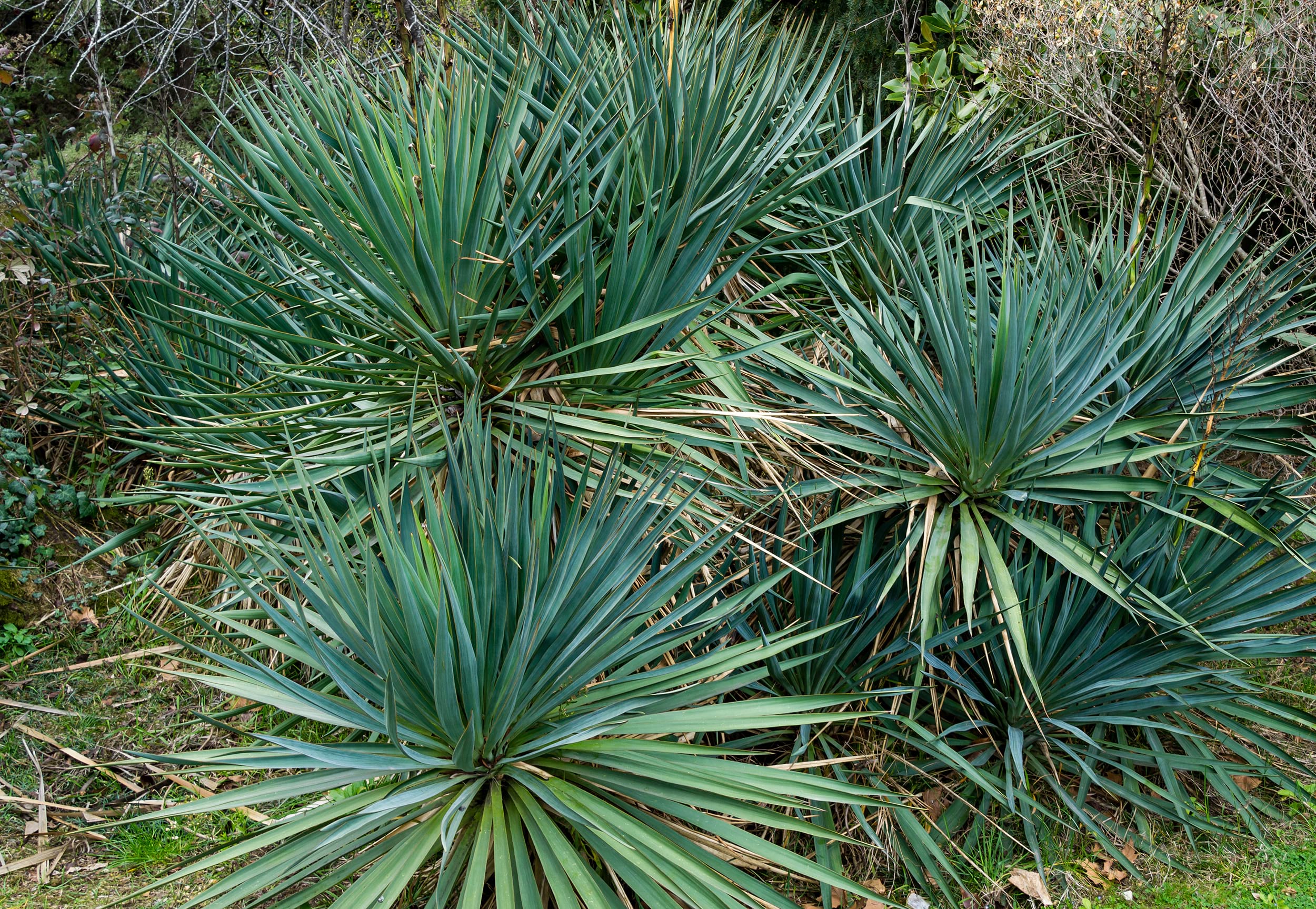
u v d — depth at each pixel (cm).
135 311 391
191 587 398
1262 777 336
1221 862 310
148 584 388
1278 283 381
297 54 546
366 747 246
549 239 328
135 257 469
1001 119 497
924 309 319
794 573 318
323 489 319
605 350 329
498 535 239
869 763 313
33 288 435
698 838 258
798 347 396
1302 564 313
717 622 280
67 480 428
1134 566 325
